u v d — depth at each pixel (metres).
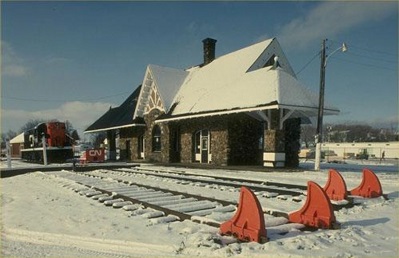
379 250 5.44
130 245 5.88
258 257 5.09
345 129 129.38
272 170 19.72
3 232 7.00
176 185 13.77
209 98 24.94
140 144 34.59
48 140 31.47
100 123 41.12
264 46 25.92
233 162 23.48
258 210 5.82
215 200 9.74
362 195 10.39
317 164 20.36
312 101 20.95
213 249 5.45
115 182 15.01
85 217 8.00
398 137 98.62
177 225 7.14
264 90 20.55
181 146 28.41
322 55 20.56
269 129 20.75
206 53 32.78
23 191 13.22
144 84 31.97
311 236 6.07
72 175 19.06
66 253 5.50
